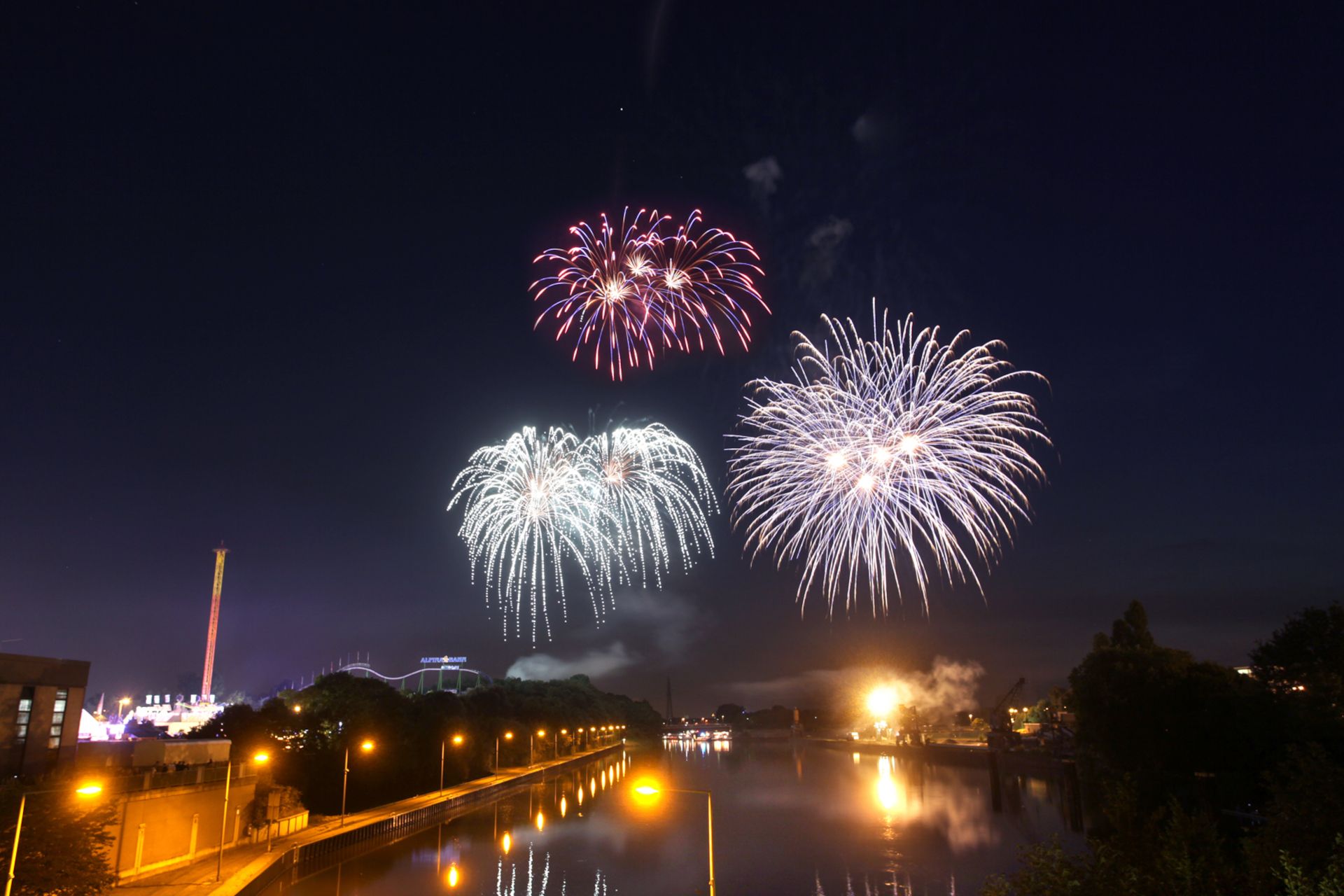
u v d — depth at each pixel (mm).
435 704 160125
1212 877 22703
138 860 64812
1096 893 22859
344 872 82875
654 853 94250
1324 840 24203
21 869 44688
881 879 80812
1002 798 148625
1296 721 87938
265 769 93562
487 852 94562
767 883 79500
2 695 64875
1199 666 105500
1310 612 95375
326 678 126562
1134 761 103062
